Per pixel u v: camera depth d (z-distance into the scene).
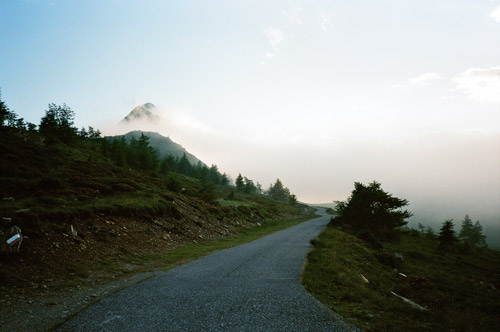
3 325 6.27
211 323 6.57
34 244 11.88
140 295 8.83
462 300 12.79
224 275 11.71
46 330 6.12
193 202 34.72
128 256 14.77
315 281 10.50
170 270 12.77
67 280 10.32
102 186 26.84
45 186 23.67
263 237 28.09
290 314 7.20
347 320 6.87
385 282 13.36
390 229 39.25
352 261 16.12
